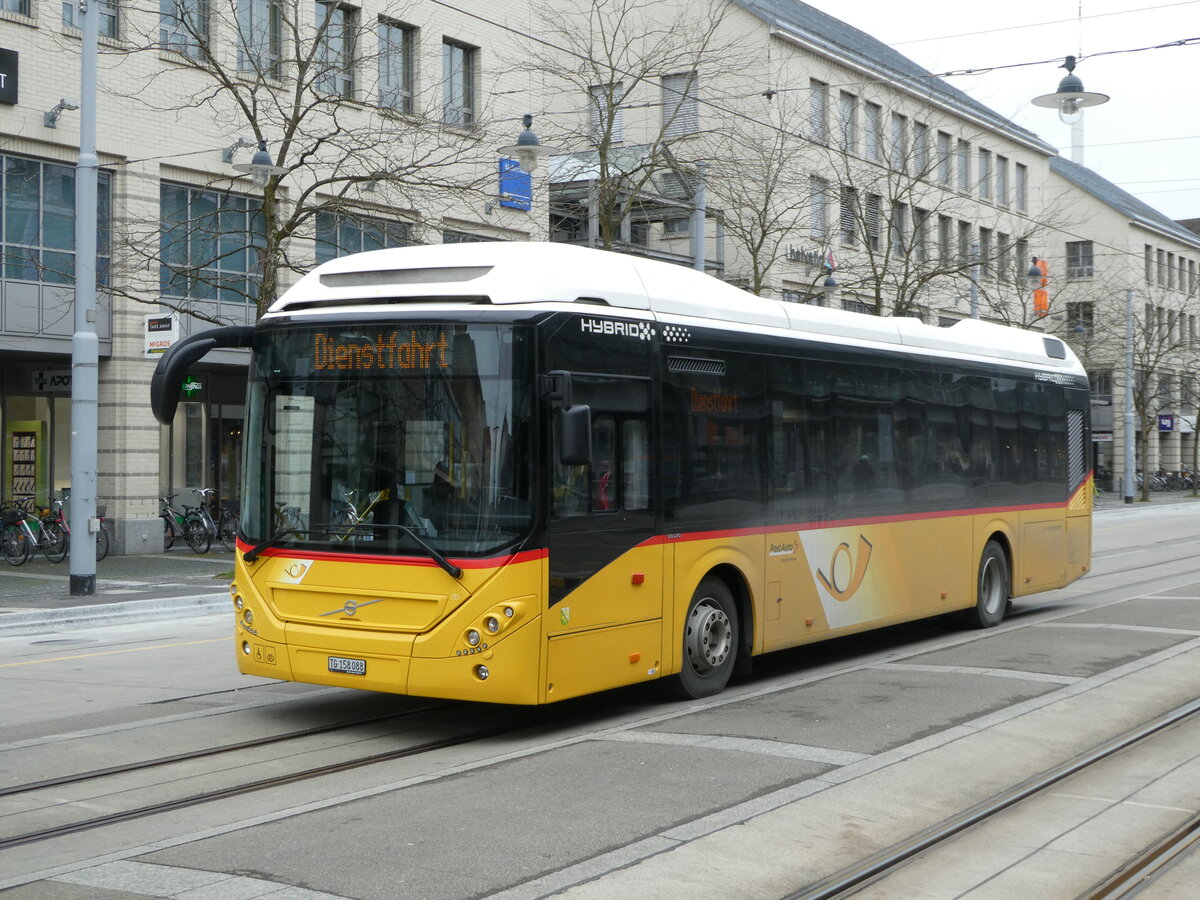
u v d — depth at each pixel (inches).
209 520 1007.0
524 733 349.4
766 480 413.4
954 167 1836.9
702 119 1469.0
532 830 249.4
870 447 470.3
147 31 956.0
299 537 341.7
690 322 384.5
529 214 1146.7
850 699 391.2
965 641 519.8
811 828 252.1
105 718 372.2
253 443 352.8
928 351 512.1
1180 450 2930.6
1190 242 2723.9
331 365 340.8
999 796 279.1
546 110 1270.9
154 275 973.2
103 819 261.3
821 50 1539.1
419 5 1106.7
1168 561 936.3
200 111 994.1
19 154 902.4
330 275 353.1
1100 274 2331.4
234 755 321.1
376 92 1076.5
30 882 220.5
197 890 215.3
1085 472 643.5
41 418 1027.3
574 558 334.0
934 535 509.7
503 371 323.3
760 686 421.4
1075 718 362.0
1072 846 245.9
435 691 321.7
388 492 331.0
